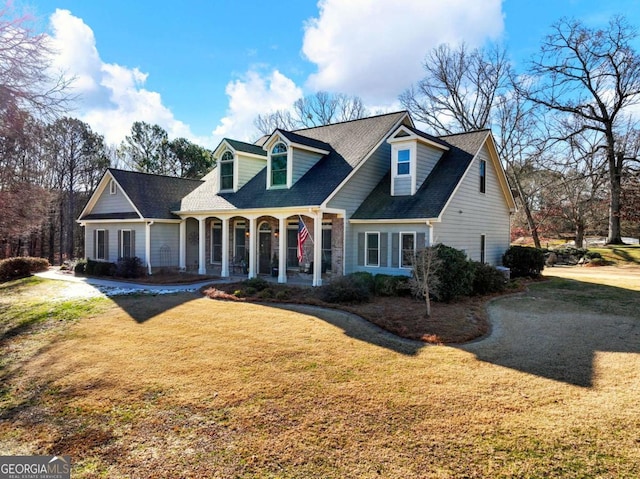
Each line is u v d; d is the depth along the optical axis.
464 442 4.66
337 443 4.75
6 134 13.66
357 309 11.37
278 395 6.07
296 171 16.92
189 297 13.79
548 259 28.25
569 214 35.34
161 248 20.61
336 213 15.77
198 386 6.50
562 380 6.35
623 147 30.53
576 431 4.80
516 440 4.66
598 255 26.55
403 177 16.19
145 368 7.36
